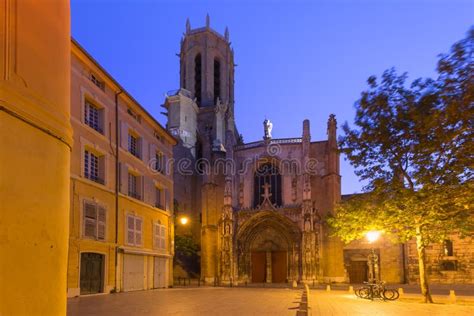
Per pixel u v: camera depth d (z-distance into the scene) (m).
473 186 18.70
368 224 27.23
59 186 7.32
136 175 34.62
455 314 18.27
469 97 13.87
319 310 19.69
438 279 48.69
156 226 37.25
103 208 28.27
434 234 25.05
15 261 6.09
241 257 54.91
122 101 32.34
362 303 24.03
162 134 40.22
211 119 85.62
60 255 7.20
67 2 8.23
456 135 14.73
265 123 59.34
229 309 18.45
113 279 28.98
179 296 26.97
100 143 28.70
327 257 52.84
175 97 79.00
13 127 6.26
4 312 5.81
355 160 25.17
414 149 19.61
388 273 51.34
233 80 102.25
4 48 6.33
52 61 7.45
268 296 28.75
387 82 23.16
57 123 7.33
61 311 7.14
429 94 17.30
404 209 24.77
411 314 18.16
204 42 95.06
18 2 6.66
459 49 14.15
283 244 54.47
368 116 23.59
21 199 6.30
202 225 58.56
